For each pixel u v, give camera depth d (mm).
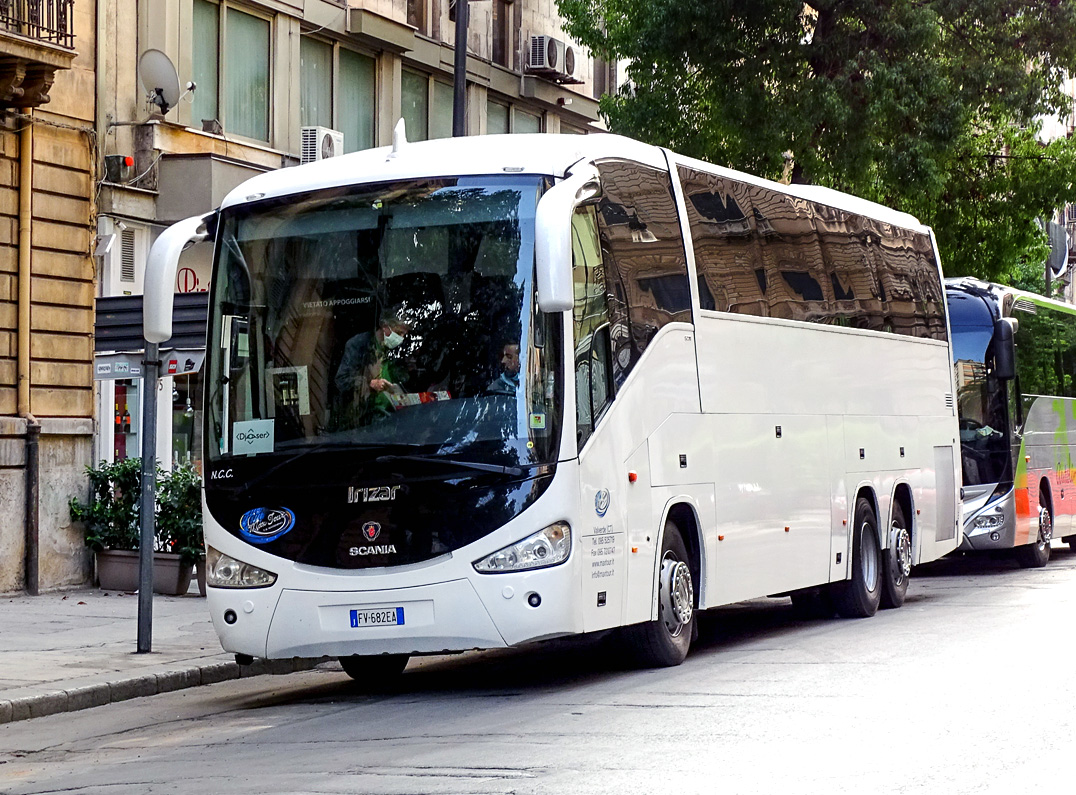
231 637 12352
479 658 15945
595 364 12492
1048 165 36375
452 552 11812
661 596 13508
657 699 11461
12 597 21000
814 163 30375
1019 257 38594
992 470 25406
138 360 16734
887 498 19203
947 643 14539
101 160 23594
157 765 9984
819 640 15562
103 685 13594
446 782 8391
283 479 12250
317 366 12352
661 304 13781
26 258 21672
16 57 20531
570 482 11930
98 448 23391
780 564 15922
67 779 9742
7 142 21531
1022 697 10844
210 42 26516
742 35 30266
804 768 8422
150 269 12594
